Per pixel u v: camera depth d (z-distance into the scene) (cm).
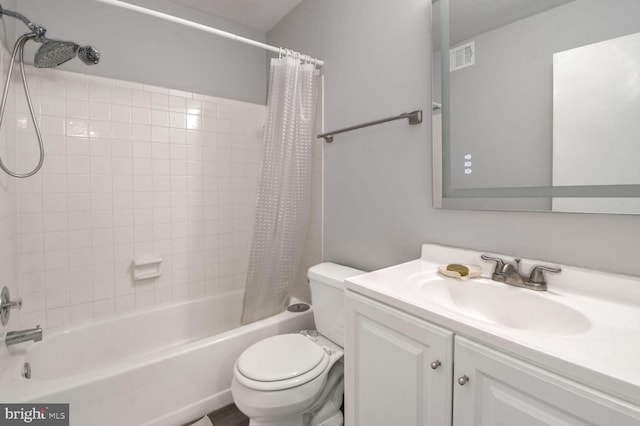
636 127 76
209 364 148
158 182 196
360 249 163
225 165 223
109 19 180
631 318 71
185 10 207
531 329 87
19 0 154
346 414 105
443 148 120
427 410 79
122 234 184
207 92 217
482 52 107
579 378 52
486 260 105
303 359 127
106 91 177
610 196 81
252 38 237
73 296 170
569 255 90
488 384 66
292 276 194
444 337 73
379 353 92
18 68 151
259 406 111
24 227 155
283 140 170
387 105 144
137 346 184
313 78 181
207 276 218
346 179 170
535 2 94
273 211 172
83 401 117
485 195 108
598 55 82
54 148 163
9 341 113
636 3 76
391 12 141
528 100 96
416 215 133
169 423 137
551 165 92
